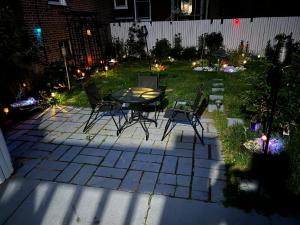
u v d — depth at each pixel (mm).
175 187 3244
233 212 2785
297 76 3730
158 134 4750
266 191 3068
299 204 2852
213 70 9867
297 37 11156
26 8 7176
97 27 11383
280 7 13227
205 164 3727
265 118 4305
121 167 3740
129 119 5418
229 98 6441
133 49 13320
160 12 14336
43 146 4453
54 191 3271
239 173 3434
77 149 4316
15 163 3930
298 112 3850
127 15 14172
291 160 3543
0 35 5637
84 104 6578
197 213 2801
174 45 12945
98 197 3127
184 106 5824
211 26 12086
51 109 6320
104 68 10656
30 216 2885
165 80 8562
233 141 4207
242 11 13812
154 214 2820
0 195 3238
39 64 7781
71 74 8727
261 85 4164
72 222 2777
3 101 6035
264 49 11719
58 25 8867
